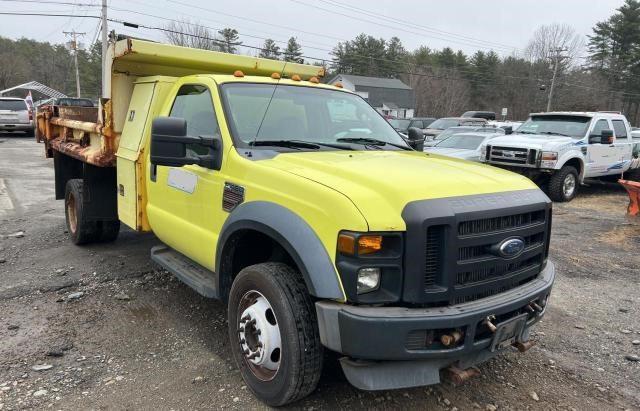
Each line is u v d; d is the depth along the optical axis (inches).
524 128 542.9
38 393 138.3
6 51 3892.7
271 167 136.9
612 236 338.3
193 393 140.9
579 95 2787.9
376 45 3395.7
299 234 120.5
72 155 256.7
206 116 166.1
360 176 125.4
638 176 569.3
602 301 221.0
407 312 113.0
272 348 131.0
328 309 115.3
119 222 268.1
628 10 2815.0
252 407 134.9
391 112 2874.0
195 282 164.2
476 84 3284.9
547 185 490.6
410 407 137.6
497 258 124.0
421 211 113.7
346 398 139.9
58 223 324.5
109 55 207.9
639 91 2785.4
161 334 175.0
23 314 187.3
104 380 146.2
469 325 116.8
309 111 177.3
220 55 209.2
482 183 131.4
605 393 149.3
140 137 192.5
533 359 167.5
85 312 190.5
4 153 717.9
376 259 113.1
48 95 2468.0
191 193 164.4
